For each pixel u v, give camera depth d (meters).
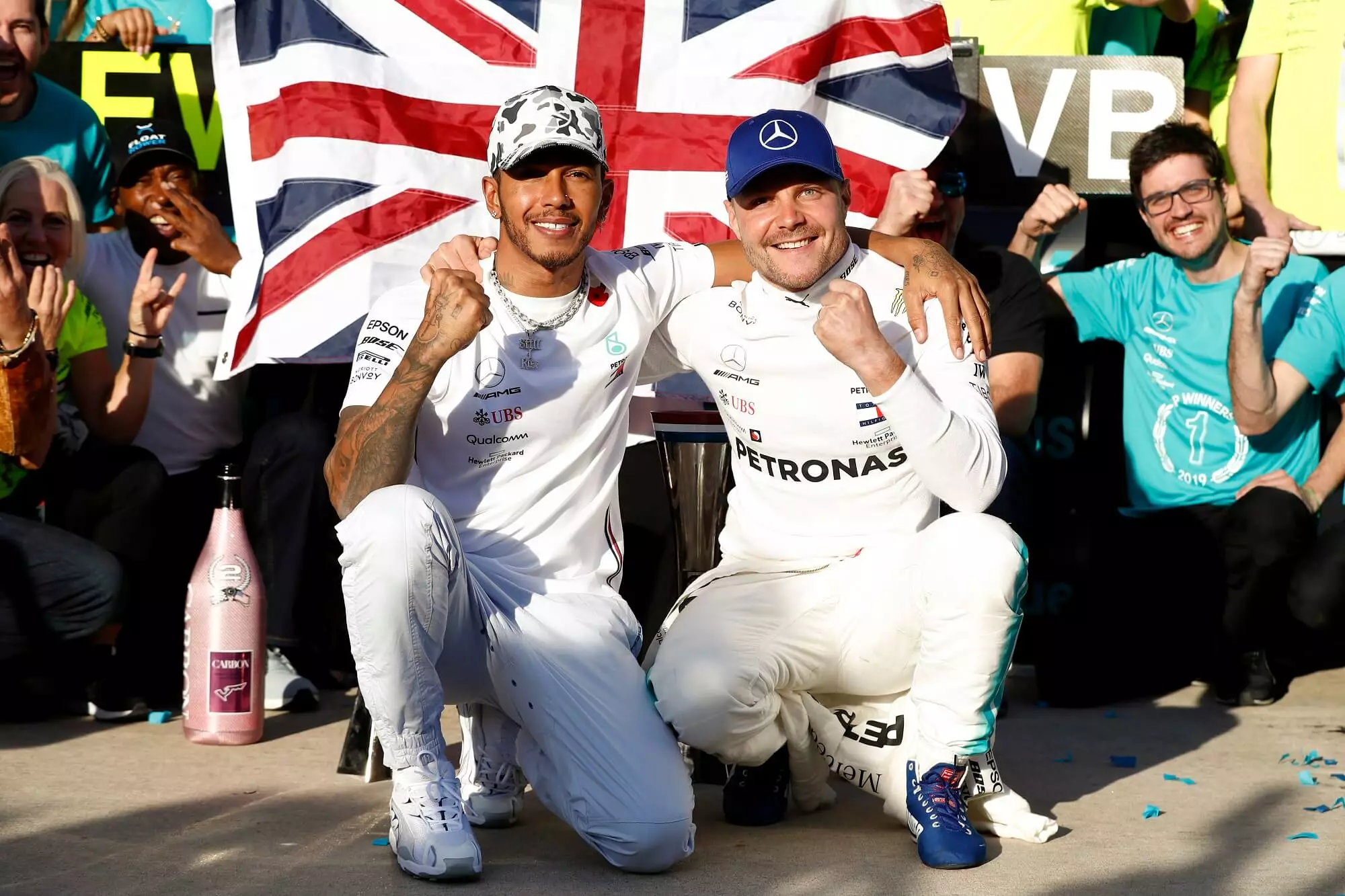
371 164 3.54
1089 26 5.09
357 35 3.55
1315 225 4.72
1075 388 4.17
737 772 2.77
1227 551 3.90
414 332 2.60
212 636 3.30
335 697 3.92
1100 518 4.11
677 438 3.03
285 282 3.52
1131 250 4.65
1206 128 5.14
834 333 2.45
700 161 3.65
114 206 4.38
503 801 2.70
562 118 2.52
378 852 2.46
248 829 2.59
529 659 2.48
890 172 3.69
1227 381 4.07
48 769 3.03
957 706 2.47
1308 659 4.52
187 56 4.37
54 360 3.54
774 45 3.64
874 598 2.60
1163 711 3.88
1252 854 2.49
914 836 2.59
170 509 3.73
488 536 2.64
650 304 2.73
